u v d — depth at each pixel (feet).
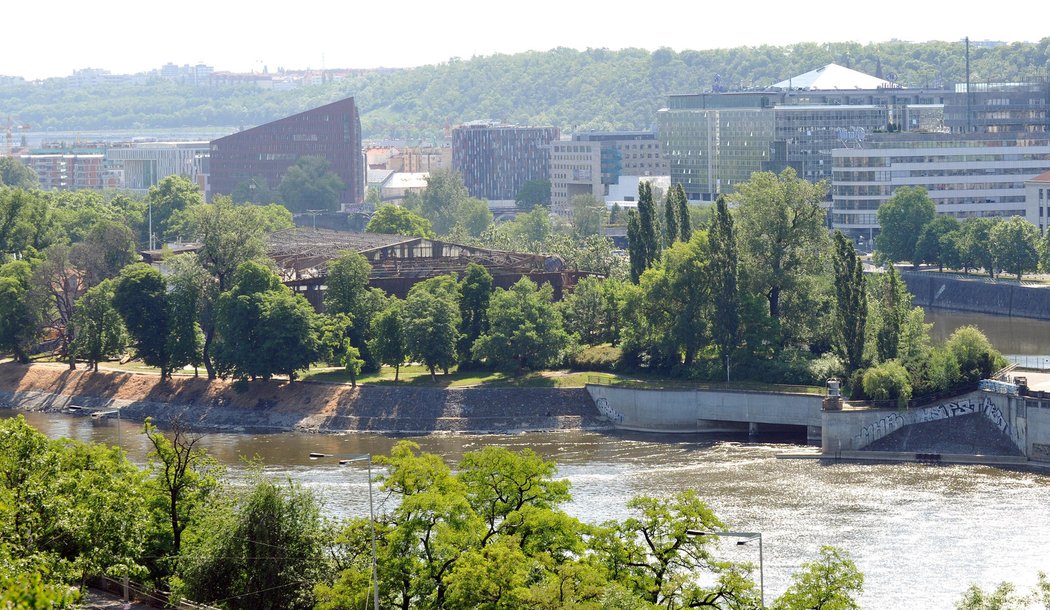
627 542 568.82
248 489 625.00
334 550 632.79
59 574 526.57
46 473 593.01
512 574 529.45
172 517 625.82
